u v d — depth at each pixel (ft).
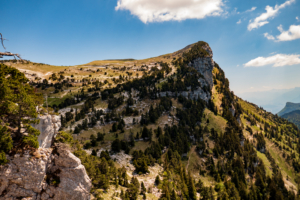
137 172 366.63
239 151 568.41
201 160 500.74
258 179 449.89
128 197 227.20
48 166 131.85
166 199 263.49
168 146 511.81
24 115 124.16
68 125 629.92
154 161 419.33
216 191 394.52
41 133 138.51
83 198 143.02
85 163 216.74
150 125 618.03
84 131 580.30
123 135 555.69
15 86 129.08
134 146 495.41
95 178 214.48
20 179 109.70
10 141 105.40
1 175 102.22
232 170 482.69
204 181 431.84
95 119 648.38
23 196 110.73
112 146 459.73
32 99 130.82
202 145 541.34
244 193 390.21
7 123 112.57
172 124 633.20
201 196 352.69
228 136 597.11
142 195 268.21
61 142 154.40
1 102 117.39
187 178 371.97
